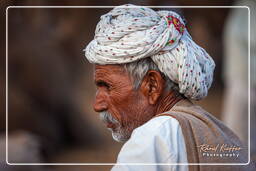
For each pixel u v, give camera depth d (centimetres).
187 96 408
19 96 2177
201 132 378
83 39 3050
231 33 1012
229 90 1013
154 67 402
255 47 977
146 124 380
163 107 407
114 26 401
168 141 364
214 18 3616
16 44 2288
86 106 2570
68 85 2452
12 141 1362
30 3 2442
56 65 2394
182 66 394
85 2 3131
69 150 2272
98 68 412
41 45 2389
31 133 2164
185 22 433
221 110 3111
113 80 405
